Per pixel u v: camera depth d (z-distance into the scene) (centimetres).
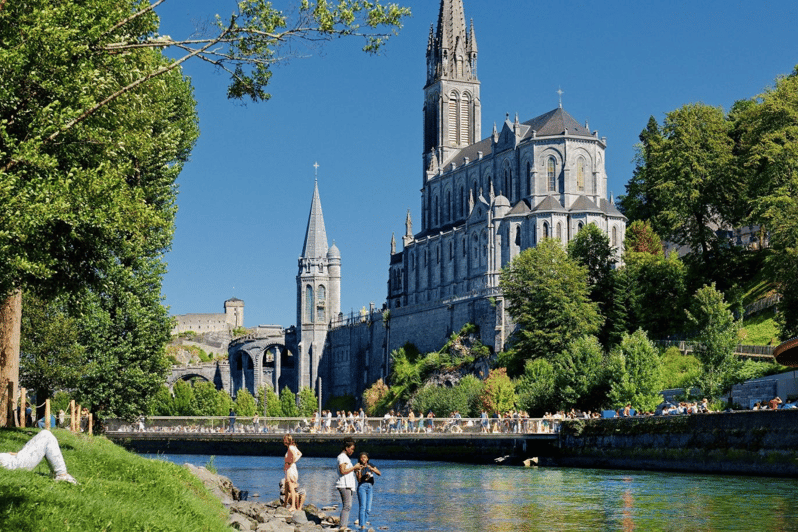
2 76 2825
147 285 6906
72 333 6662
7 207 2709
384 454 10656
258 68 3303
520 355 13512
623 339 10044
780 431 5906
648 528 3938
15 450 3288
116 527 2217
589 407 10112
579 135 16788
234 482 6694
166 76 5431
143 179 5125
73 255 3553
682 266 13300
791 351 6812
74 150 3089
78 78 2919
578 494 5434
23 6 2866
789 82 12862
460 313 16338
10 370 4044
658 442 7225
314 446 11162
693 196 13238
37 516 2108
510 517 4388
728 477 6119
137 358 6850
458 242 17850
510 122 17862
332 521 3984
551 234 15988
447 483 6381
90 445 3916
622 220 16262
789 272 9962
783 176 12206
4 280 2880
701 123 13675
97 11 2977
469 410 12175
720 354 9375
